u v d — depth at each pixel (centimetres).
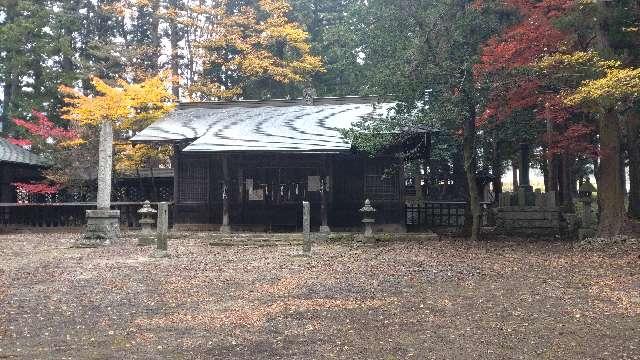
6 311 863
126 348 659
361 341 684
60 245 1894
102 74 3875
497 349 650
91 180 2822
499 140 2275
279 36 3741
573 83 1747
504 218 2186
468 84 1812
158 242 1578
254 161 2406
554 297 952
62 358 621
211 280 1151
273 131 2384
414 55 1856
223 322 785
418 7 1931
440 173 3397
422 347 659
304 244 1633
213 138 2297
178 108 2912
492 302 912
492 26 1928
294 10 4256
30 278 1181
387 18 1969
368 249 1766
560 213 2223
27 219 2764
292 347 658
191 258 1542
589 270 1252
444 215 2525
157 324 776
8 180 2888
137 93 2706
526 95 1873
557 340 687
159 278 1179
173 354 633
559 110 1894
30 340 696
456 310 855
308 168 2370
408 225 2527
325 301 926
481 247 1780
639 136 2372
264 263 1428
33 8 3431
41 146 3020
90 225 1888
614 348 652
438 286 1066
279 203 2386
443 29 1881
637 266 1298
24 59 3394
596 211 2414
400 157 2278
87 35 4184
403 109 1944
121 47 3778
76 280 1152
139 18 4316
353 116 2544
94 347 664
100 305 905
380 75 1923
